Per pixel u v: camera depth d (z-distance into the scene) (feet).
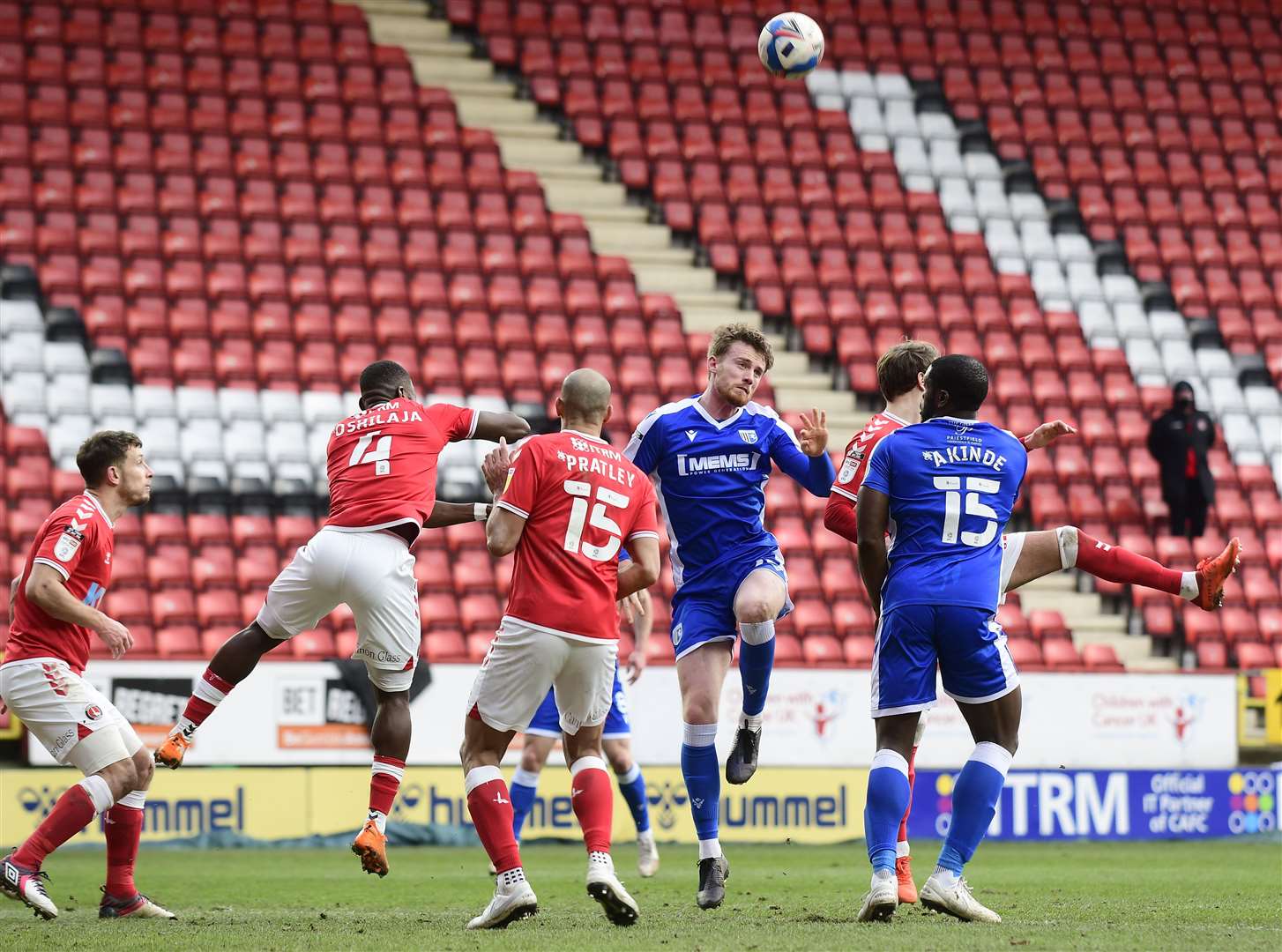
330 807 147.02
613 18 284.00
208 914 82.17
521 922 72.95
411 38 275.59
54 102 241.76
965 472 71.46
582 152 265.54
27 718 78.18
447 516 81.97
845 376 236.43
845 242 254.27
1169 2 306.55
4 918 78.33
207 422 206.59
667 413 82.58
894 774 70.64
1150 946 59.06
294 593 77.87
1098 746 164.14
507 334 228.63
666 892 98.22
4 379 204.95
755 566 81.87
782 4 291.58
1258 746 168.76
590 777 70.79
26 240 221.87
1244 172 282.15
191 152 241.76
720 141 268.21
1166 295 257.55
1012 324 247.09
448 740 150.61
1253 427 240.53
